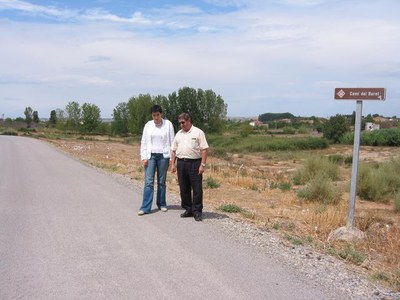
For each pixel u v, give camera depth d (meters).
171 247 6.28
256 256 6.05
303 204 12.55
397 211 12.28
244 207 11.43
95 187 12.20
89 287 4.73
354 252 6.87
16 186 12.13
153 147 8.59
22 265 5.38
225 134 78.31
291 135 82.69
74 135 81.81
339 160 31.62
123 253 5.95
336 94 7.84
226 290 4.75
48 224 7.51
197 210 8.13
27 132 86.00
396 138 57.16
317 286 5.03
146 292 4.62
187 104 68.94
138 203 9.74
